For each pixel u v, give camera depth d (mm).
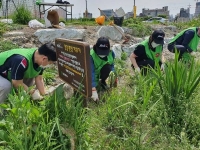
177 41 4969
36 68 2711
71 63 2449
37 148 1846
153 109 2533
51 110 2186
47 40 5848
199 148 2039
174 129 2324
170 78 2586
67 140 2012
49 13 6621
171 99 2559
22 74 2590
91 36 6824
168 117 2459
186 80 2605
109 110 2490
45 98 2426
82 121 2176
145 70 4008
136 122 2512
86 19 13234
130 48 6477
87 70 2213
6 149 1792
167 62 2889
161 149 2086
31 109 2016
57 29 6004
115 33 7000
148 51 4012
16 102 2057
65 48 2477
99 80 3789
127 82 3914
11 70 2584
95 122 2410
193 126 2330
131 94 3051
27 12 7930
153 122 2475
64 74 2691
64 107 2199
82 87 2342
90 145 2068
